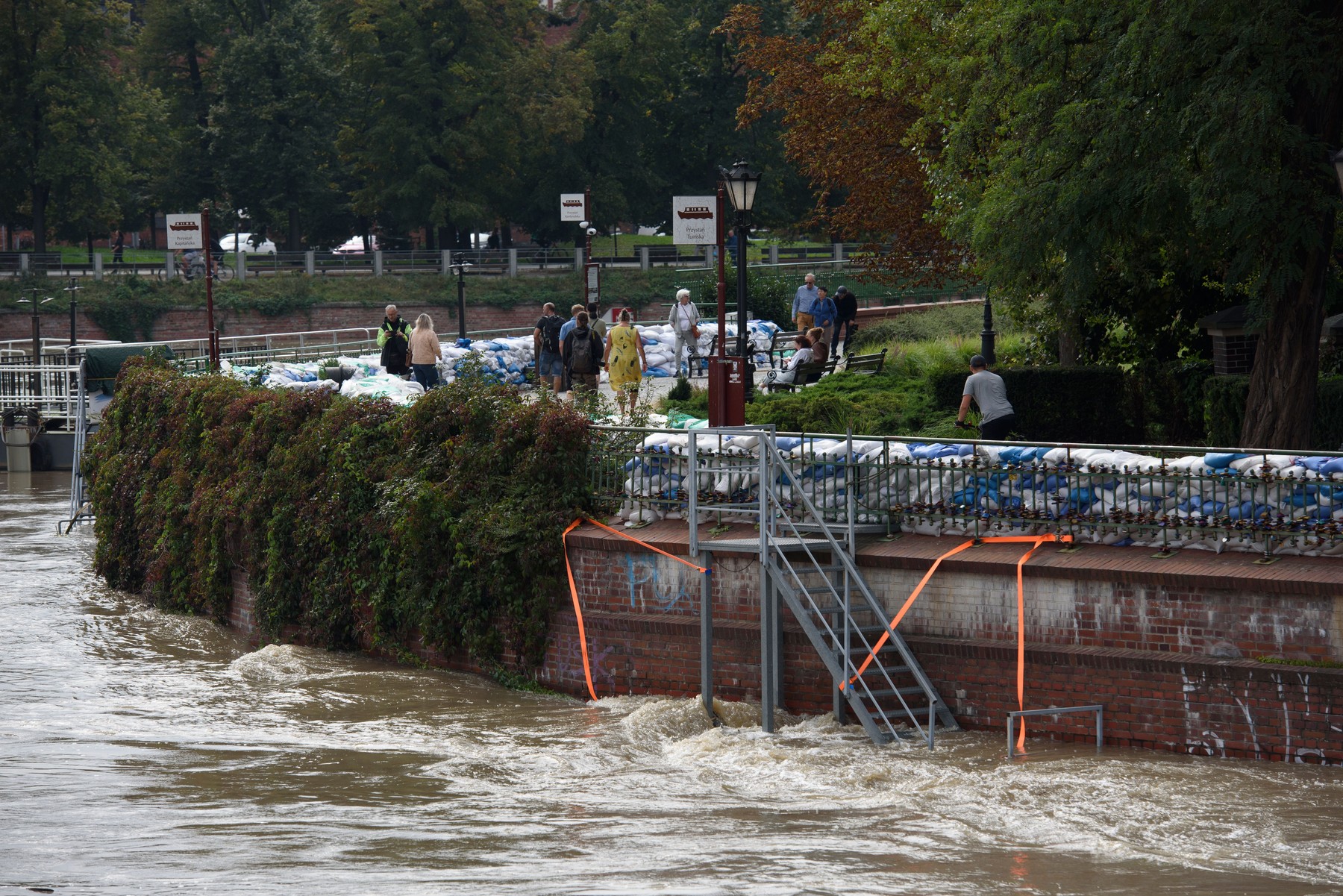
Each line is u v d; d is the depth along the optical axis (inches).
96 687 1812.3
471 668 1807.3
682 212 2372.0
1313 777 1226.6
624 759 1403.8
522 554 1701.5
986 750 1360.7
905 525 1508.4
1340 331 2183.8
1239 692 1289.4
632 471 1675.7
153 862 1087.6
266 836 1157.7
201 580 2294.5
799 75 3772.1
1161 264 2304.4
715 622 1551.4
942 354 3388.3
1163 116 1672.0
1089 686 1362.0
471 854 1097.4
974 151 2048.5
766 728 1471.5
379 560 1918.1
